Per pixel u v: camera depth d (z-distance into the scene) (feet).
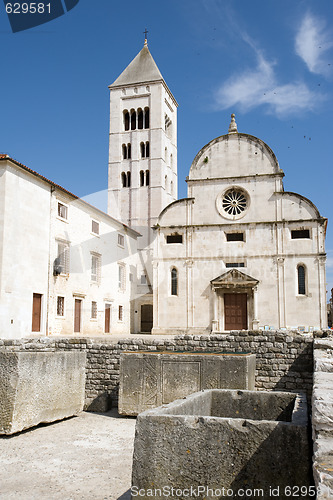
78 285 136.67
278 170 152.87
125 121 265.34
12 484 33.86
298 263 146.10
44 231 124.77
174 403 27.99
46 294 124.57
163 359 57.16
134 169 251.60
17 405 48.01
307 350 62.13
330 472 15.38
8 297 109.60
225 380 54.44
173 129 282.36
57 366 55.21
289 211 149.79
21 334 113.39
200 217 156.56
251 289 147.33
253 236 151.12
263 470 22.02
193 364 55.98
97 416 59.16
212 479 22.63
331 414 20.18
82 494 31.86
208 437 23.12
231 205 155.63
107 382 66.90
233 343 64.44
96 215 126.52
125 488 33.09
